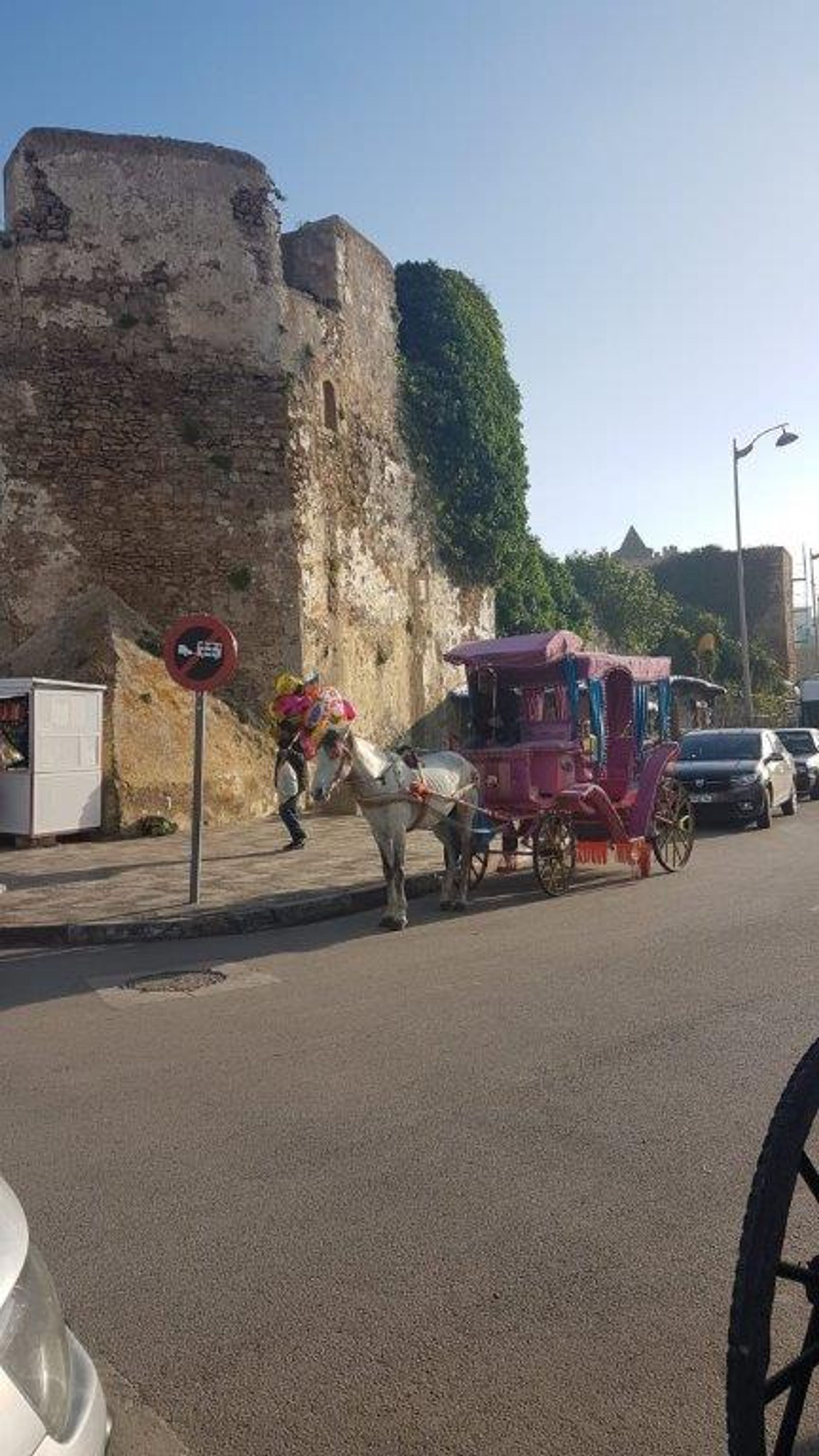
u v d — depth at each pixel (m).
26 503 21.48
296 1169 5.22
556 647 13.32
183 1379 3.61
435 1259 4.34
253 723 21.98
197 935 11.34
